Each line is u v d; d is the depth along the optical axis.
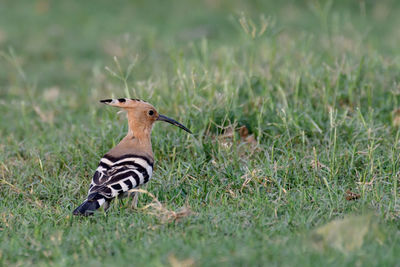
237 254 8.48
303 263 8.12
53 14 30.00
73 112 17.52
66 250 9.13
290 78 16.00
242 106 14.80
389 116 14.66
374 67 16.38
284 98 14.37
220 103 14.56
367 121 14.28
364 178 11.80
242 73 16.00
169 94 15.47
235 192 11.82
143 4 31.08
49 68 23.14
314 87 15.46
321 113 14.51
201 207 11.15
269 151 13.30
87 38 26.69
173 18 28.92
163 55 20.45
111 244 9.31
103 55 24.64
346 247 8.76
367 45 19.53
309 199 11.24
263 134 14.20
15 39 26.14
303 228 9.72
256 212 10.54
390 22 27.25
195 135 13.88
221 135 13.80
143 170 10.98
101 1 31.64
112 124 14.26
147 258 8.54
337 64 15.68
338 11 28.64
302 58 16.73
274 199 11.41
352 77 15.67
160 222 10.23
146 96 14.59
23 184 12.73
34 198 12.10
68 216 10.81
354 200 11.16
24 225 10.32
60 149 13.98
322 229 9.18
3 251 9.20
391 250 8.45
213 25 27.50
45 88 20.47
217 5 30.02
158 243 9.20
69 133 15.30
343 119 13.74
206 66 16.19
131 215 10.68
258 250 8.68
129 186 10.62
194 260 8.32
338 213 10.43
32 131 16.17
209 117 14.27
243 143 13.27
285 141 13.58
